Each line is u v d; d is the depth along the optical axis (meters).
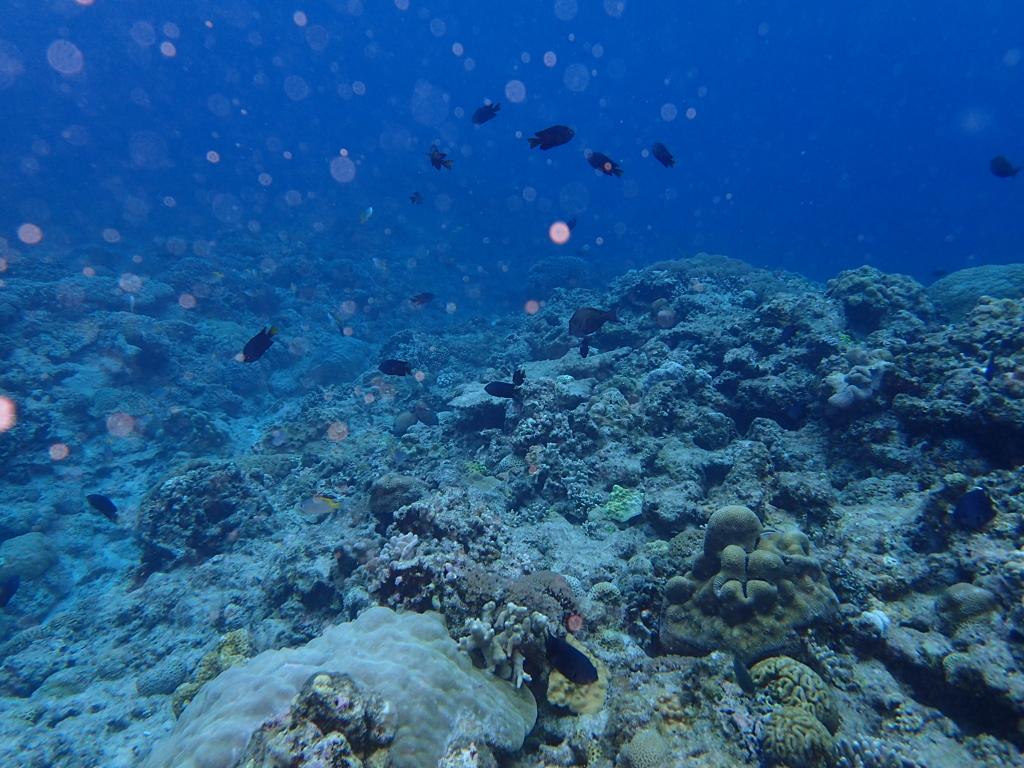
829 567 4.73
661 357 10.59
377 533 6.68
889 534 5.07
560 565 5.65
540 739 3.70
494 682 3.74
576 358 11.66
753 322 10.42
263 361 16.41
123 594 7.95
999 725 3.28
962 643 3.69
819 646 3.98
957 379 6.38
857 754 3.15
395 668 3.46
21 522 9.64
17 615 8.11
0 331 13.30
